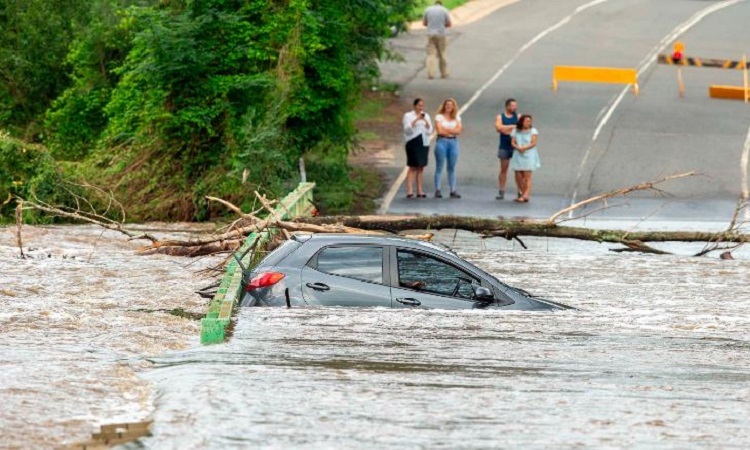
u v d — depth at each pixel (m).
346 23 78.25
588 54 128.12
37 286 39.81
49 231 59.78
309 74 76.75
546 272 48.78
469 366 26.61
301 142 77.25
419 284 34.31
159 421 20.33
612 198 79.12
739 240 57.03
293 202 59.16
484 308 34.38
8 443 18.86
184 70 71.19
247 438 19.36
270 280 33.84
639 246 56.84
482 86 113.19
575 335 31.42
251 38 74.00
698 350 29.81
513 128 77.88
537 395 23.69
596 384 25.06
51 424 20.30
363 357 27.25
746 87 109.00
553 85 112.44
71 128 84.81
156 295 38.94
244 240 48.84
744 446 20.03
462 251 56.66
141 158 71.62
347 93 78.12
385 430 20.27
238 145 70.88
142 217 69.75
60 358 26.25
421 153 77.94
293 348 28.14
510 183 83.88
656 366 27.41
